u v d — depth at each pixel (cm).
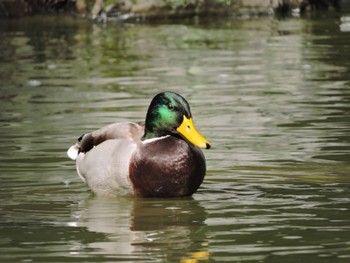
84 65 1980
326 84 1736
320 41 2238
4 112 1548
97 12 2608
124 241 905
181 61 1995
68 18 2639
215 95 1653
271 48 2148
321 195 1065
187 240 905
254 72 1862
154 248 880
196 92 1681
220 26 2505
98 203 1052
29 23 2569
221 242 896
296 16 2691
